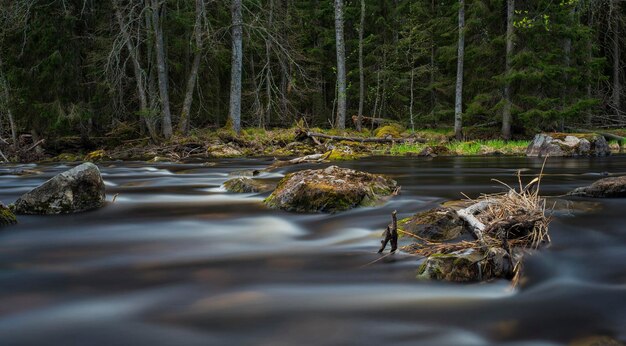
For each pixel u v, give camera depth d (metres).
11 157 21.78
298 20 32.75
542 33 20.47
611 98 29.88
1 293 3.47
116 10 22.70
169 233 5.45
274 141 23.09
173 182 10.62
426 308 3.12
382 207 6.48
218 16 29.25
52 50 22.39
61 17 22.47
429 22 29.00
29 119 23.27
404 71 35.09
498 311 3.06
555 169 11.95
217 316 3.03
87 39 24.58
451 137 23.56
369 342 2.65
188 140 22.31
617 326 2.83
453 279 3.60
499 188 8.35
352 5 35.62
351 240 4.97
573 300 3.21
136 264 4.22
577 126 26.11
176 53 29.02
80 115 22.62
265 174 11.55
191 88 24.94
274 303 3.24
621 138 21.38
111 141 24.62
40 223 6.01
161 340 2.69
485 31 22.78
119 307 3.19
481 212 4.85
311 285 3.60
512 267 3.71
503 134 22.11
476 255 3.74
